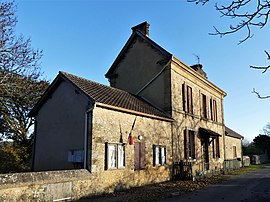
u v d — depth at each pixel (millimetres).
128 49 19828
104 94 13625
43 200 8727
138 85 18672
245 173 21422
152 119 15047
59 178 9328
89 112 11469
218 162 23672
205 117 22516
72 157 11969
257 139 44219
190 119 19406
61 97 13234
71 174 9867
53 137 13117
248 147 44875
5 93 14891
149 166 14258
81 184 10156
